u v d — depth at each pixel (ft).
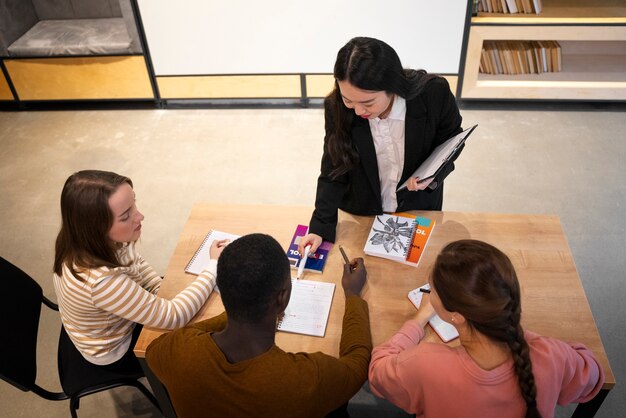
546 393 3.91
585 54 13.62
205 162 11.89
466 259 3.77
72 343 6.51
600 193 10.61
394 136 5.99
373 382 4.49
